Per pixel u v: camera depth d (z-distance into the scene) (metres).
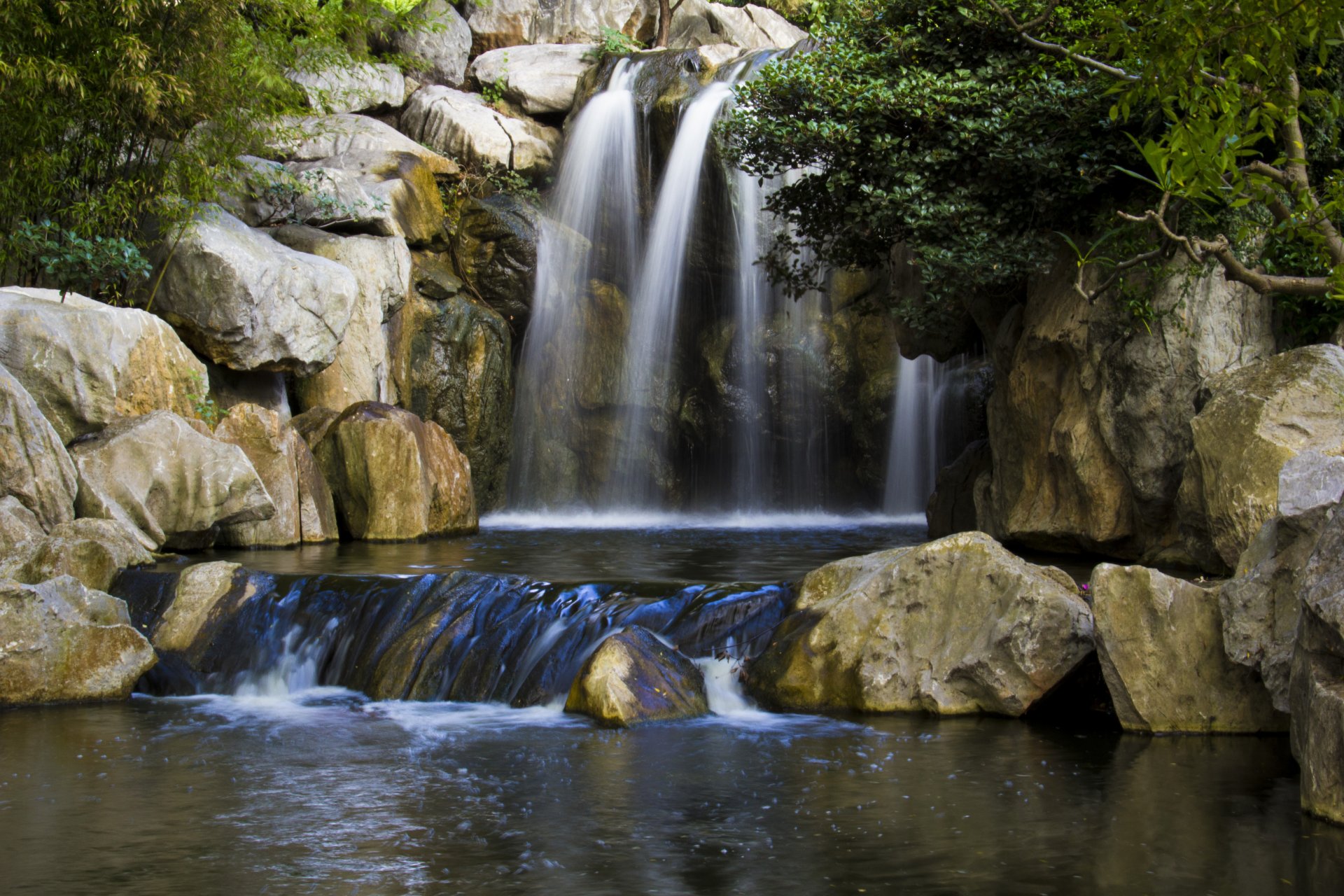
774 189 19.02
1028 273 11.41
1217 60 5.32
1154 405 10.53
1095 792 5.93
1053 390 11.80
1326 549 5.78
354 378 16.20
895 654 7.80
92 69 13.04
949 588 7.80
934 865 4.94
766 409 19.58
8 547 9.45
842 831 5.36
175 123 14.02
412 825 5.48
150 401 12.34
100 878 4.81
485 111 20.91
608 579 9.70
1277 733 7.08
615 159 20.20
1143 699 7.11
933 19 11.88
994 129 10.78
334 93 20.00
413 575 9.22
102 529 9.92
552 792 5.96
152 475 11.41
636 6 23.80
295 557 11.79
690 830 5.39
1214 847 5.13
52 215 13.87
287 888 4.70
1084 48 6.29
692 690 7.80
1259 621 6.80
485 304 19.36
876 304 19.30
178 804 5.80
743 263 19.30
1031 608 7.48
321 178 16.73
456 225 19.42
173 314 13.91
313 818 5.58
